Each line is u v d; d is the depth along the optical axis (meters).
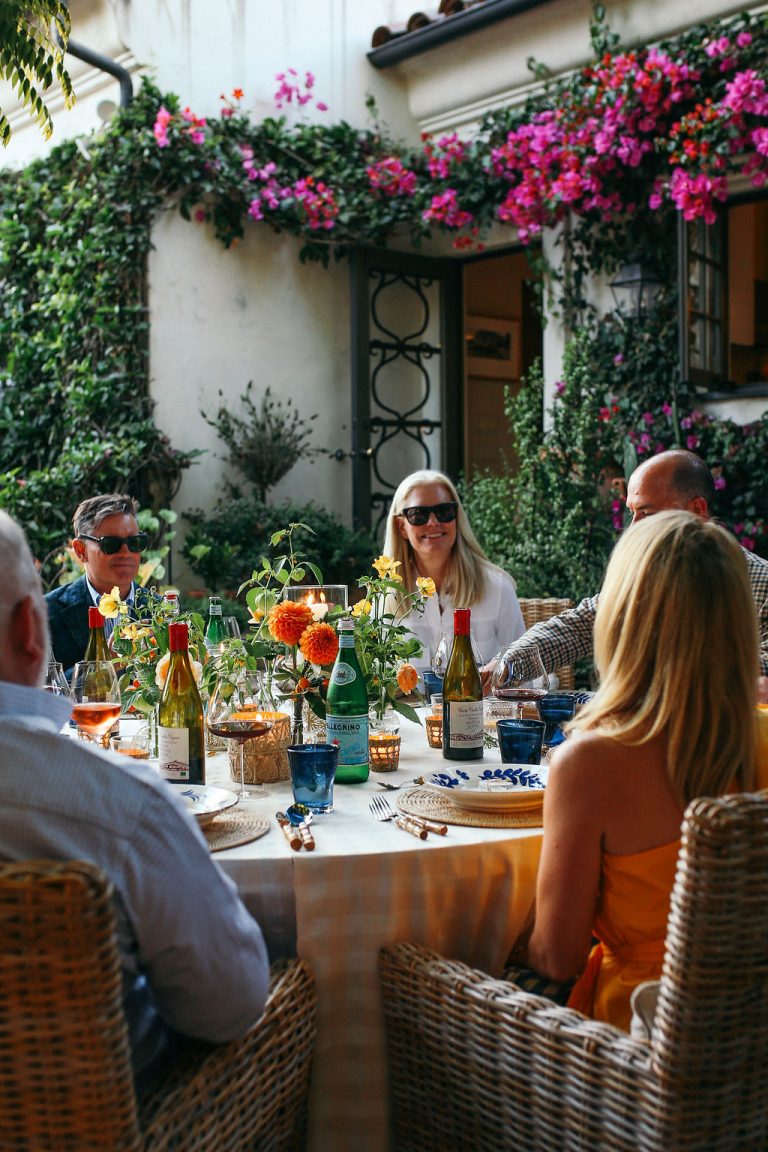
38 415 6.56
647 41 5.66
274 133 6.51
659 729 1.64
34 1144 1.23
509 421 8.02
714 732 1.63
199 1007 1.42
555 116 5.88
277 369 6.79
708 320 5.77
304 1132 1.76
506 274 7.95
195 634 2.39
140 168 6.18
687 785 1.64
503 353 7.96
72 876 1.13
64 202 6.47
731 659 1.64
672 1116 1.36
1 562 1.34
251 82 6.62
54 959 1.16
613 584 1.73
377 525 7.13
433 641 3.56
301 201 6.51
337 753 2.01
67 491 6.13
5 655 1.35
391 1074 1.78
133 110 6.14
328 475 7.07
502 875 1.83
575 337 6.15
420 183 6.68
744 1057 1.39
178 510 6.40
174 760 2.13
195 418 6.46
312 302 6.94
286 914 1.77
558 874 1.68
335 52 6.82
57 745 1.31
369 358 6.93
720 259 5.88
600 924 1.74
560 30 5.94
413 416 7.39
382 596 2.52
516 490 6.34
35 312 6.73
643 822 1.65
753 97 5.10
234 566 6.20
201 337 6.48
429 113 6.89
